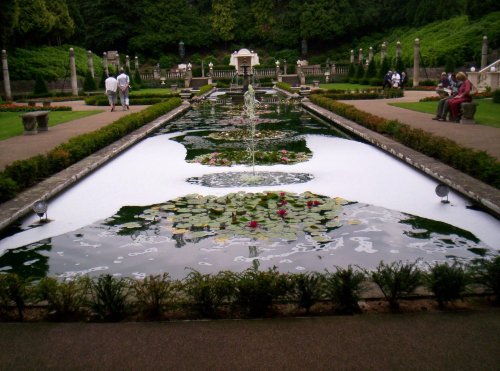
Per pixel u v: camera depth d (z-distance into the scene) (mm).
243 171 8797
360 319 3383
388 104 20094
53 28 44812
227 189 7535
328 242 5254
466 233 5469
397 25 57281
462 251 4969
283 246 5168
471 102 13180
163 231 5715
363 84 37562
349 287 3525
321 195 7070
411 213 6195
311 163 9430
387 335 3152
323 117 17453
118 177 8570
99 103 23953
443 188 6547
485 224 5746
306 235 5461
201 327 3332
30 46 42156
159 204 6809
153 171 8992
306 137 12938
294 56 56938
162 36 57031
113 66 46188
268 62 55406
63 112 20297
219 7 58375
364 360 2881
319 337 3154
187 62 56625
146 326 3367
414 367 2799
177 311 3574
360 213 6215
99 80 38969
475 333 3145
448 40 40375
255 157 9852
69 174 8305
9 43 39219
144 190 7625
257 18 58562
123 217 6297
